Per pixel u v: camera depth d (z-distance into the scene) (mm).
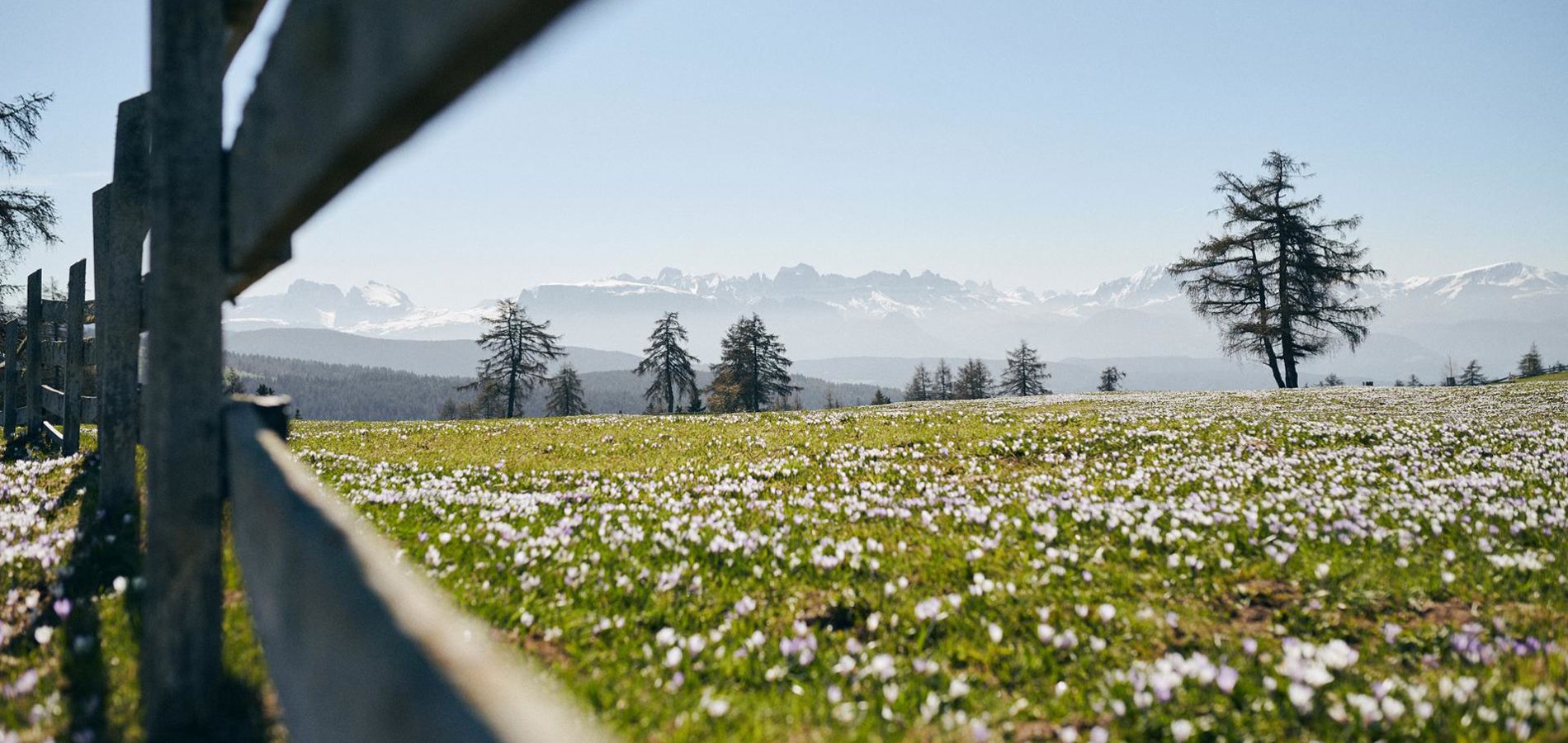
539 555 6840
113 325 7254
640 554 7113
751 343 106750
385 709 1242
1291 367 58656
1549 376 64875
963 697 4242
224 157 2992
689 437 19297
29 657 4129
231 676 3535
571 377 119188
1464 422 19453
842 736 3670
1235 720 3947
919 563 6754
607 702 3945
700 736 3621
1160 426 18438
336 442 19500
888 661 4406
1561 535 7504
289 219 2197
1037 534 7781
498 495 10094
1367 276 57438
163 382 2898
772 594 6082
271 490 2283
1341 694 4211
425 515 8555
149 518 3041
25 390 15914
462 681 1132
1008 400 41125
